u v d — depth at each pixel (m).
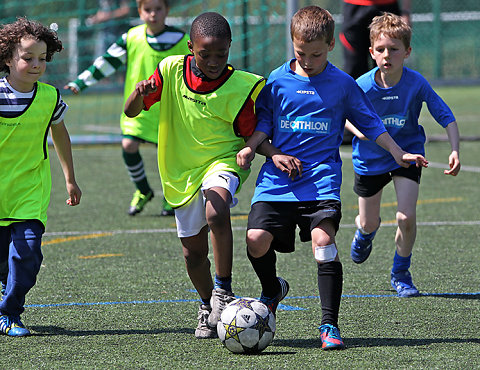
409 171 15.50
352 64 32.28
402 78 15.38
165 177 12.88
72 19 68.56
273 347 11.98
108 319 13.65
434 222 22.58
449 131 14.97
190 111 12.60
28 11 68.69
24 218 12.69
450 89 76.44
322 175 12.41
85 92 70.62
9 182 12.74
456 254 18.72
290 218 12.37
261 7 58.19
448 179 30.50
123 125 24.23
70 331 12.93
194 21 12.35
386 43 14.95
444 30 79.25
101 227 22.58
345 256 18.81
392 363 11.08
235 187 12.34
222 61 12.17
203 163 12.64
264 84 12.80
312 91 12.67
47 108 12.91
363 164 15.87
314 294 15.38
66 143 13.52
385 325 13.18
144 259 18.58
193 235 12.68
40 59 12.55
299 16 12.33
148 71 24.45
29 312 14.09
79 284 16.19
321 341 12.09
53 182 30.92
